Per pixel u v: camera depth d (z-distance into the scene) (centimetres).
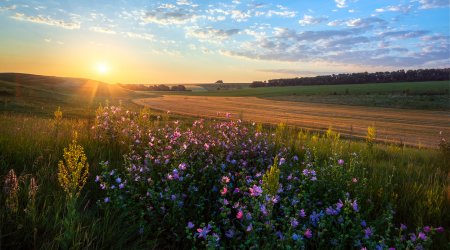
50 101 4559
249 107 6481
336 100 7625
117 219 317
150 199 348
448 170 662
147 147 539
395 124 3572
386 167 608
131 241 304
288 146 672
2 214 279
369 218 350
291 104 7312
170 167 432
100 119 700
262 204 295
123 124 683
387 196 408
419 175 545
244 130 673
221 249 265
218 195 382
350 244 303
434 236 333
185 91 17012
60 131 698
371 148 884
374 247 282
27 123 914
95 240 277
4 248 257
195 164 452
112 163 486
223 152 522
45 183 381
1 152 482
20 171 423
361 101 7106
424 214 380
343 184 409
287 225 287
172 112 4766
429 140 2262
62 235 263
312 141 799
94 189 397
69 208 273
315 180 394
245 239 290
